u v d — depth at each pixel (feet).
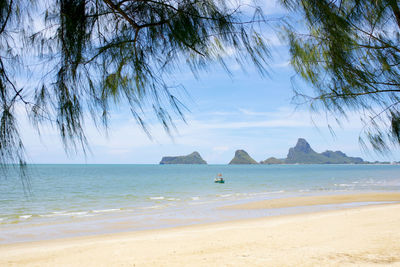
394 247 23.20
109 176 234.38
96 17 4.29
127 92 4.56
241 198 82.33
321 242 27.58
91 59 4.41
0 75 3.57
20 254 28.53
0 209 67.92
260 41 4.49
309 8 4.66
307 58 5.75
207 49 4.54
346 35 5.04
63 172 318.45
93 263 24.67
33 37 3.89
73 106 4.08
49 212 62.49
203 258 23.97
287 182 158.51
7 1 3.53
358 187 116.98
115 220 50.21
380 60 5.34
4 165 3.26
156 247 29.09
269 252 24.52
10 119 3.41
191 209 61.87
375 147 5.85
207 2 4.41
